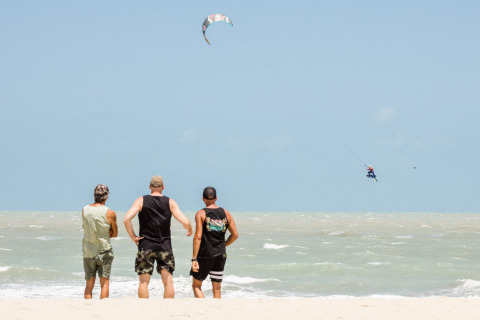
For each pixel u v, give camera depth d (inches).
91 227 855.1
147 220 851.4
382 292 1670.8
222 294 1596.9
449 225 6919.3
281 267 2140.7
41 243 3361.2
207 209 903.1
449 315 799.1
